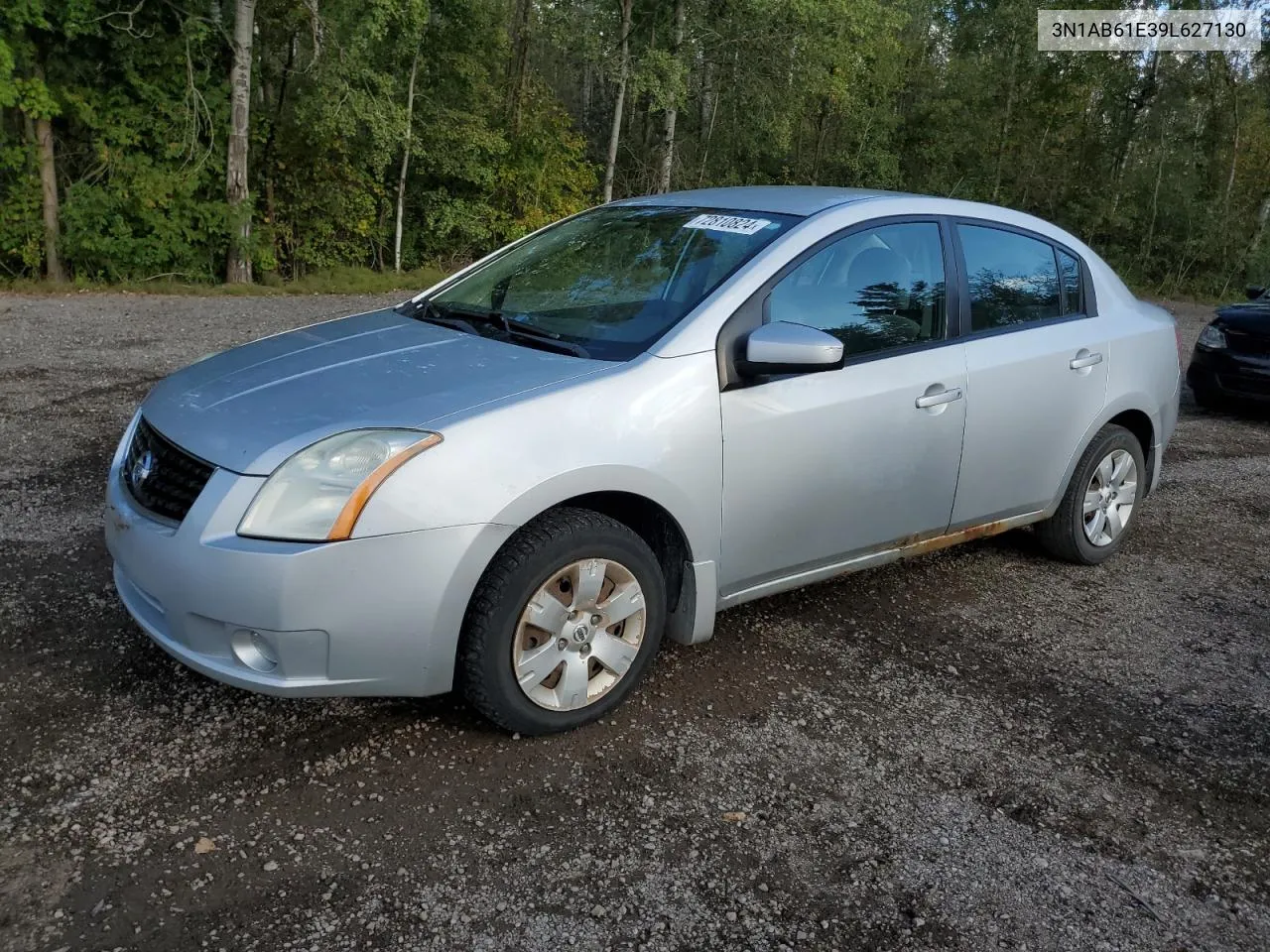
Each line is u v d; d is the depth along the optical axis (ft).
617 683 10.05
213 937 7.00
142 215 56.29
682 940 7.29
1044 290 14.20
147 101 57.41
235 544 8.29
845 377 11.34
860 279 11.74
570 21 69.51
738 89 75.97
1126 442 15.39
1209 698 11.63
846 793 9.23
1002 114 99.71
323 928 7.16
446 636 8.80
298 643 8.34
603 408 9.48
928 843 8.59
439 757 9.34
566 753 9.55
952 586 14.60
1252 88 99.30
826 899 7.82
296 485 8.38
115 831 8.03
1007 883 8.16
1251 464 23.75
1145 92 98.02
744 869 8.11
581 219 13.82
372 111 60.64
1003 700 11.25
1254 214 102.01
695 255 11.41
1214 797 9.60
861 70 78.79
